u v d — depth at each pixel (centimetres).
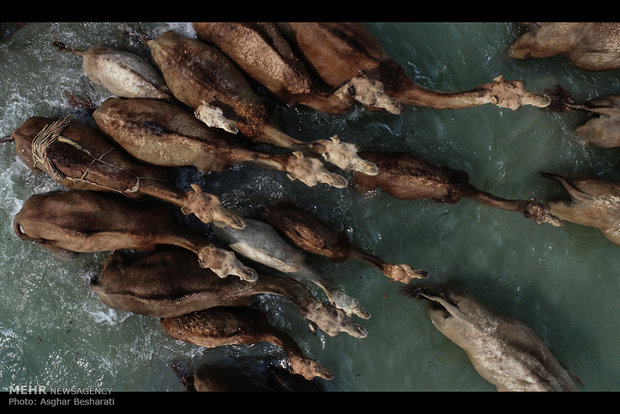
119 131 991
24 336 1168
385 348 1159
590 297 1174
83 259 1136
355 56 1005
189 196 953
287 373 1161
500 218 1159
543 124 1160
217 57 1004
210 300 1034
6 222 1141
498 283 1165
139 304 1019
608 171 1163
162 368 1172
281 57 989
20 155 1052
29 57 1130
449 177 1071
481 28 1162
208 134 996
